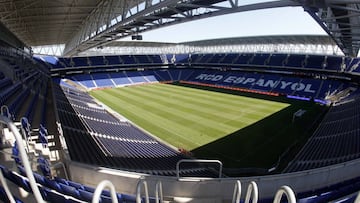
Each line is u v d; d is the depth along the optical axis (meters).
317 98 36.38
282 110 29.95
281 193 3.19
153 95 42.12
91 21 32.06
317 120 25.58
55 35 48.53
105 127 21.47
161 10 21.89
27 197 5.18
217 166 16.11
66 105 24.77
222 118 26.98
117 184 8.41
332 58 44.84
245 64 55.81
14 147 7.45
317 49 52.44
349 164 10.23
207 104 34.00
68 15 31.78
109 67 62.12
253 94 41.19
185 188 8.69
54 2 25.64
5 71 22.28
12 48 38.31
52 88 32.84
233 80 51.62
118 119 26.97
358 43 31.61
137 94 43.53
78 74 57.91
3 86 19.05
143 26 28.41
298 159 16.70
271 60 53.00
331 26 22.52
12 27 36.22
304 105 32.41
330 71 42.28
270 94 40.75
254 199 3.93
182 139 21.20
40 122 15.18
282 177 9.22
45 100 22.70
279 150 18.58
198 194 8.80
